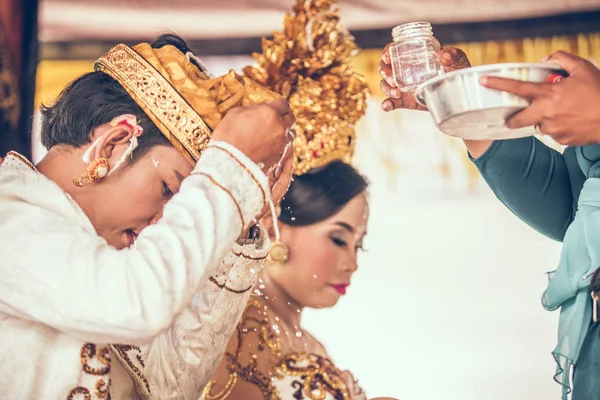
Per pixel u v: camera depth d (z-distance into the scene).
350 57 3.48
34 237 1.65
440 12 5.01
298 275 3.42
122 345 1.82
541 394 4.49
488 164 2.23
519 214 2.30
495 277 4.61
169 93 1.78
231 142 1.71
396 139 4.77
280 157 1.79
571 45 4.95
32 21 4.46
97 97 1.81
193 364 1.93
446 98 1.73
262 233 2.03
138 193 1.79
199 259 1.61
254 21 5.09
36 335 1.68
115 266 1.61
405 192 4.71
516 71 1.69
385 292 4.57
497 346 4.52
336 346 4.49
